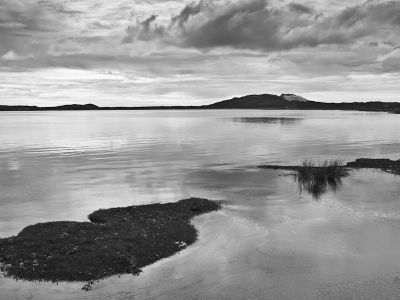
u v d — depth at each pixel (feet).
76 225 110.93
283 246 101.71
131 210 129.80
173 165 233.76
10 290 78.23
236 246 102.01
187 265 90.84
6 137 469.98
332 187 166.20
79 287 79.71
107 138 446.19
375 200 144.56
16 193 163.73
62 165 239.71
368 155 266.77
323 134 458.50
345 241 104.68
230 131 533.14
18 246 95.25
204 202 139.23
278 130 537.65
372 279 83.56
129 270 86.74
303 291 79.10
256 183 176.86
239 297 77.20
